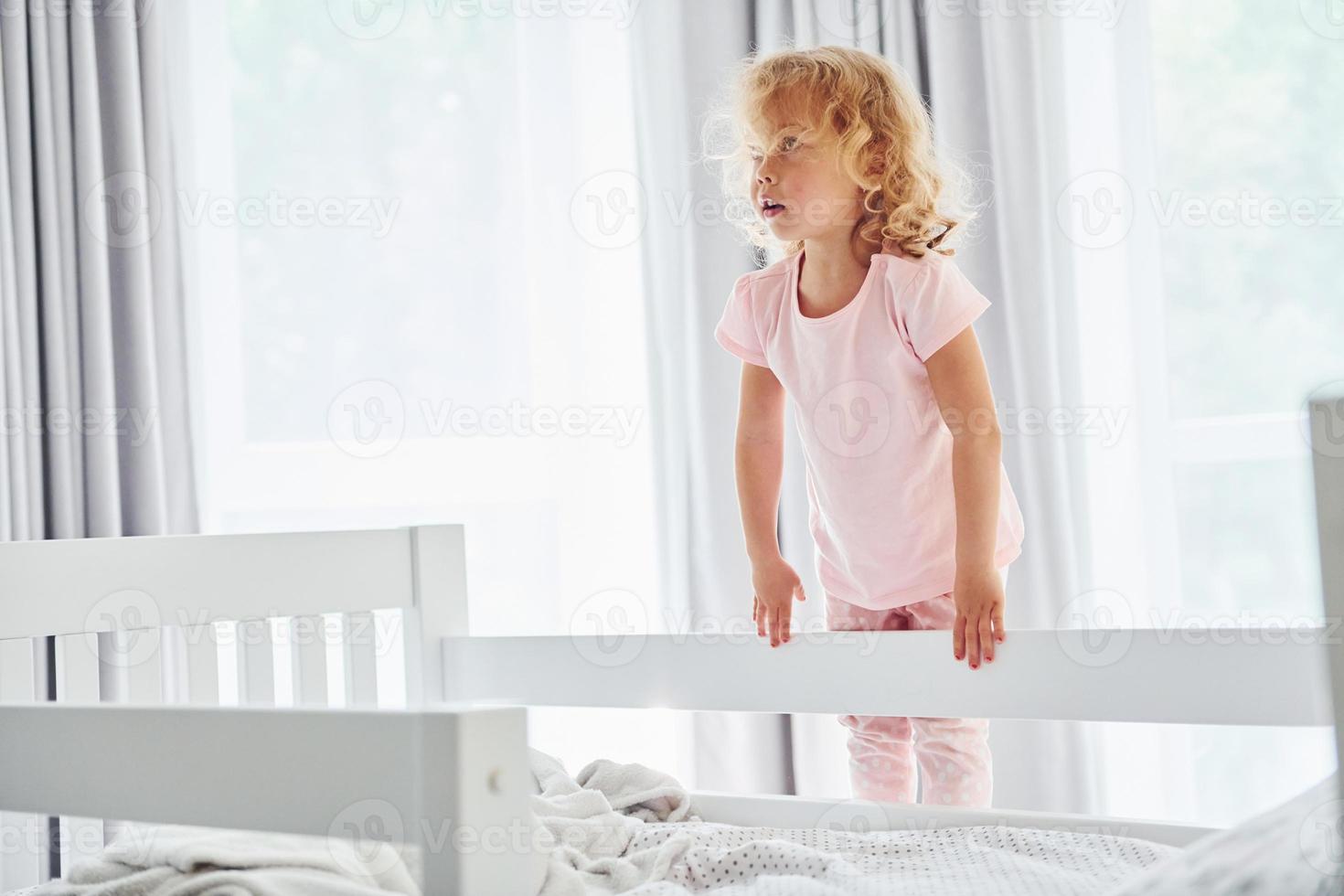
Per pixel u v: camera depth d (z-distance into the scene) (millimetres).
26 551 1075
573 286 2119
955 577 1338
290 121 2125
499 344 2135
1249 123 1884
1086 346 1889
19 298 1826
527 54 2125
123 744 730
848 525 1432
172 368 1933
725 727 1960
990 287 1821
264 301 2115
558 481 2117
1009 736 1783
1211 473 1880
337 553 1310
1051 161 1832
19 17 1840
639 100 2004
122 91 1903
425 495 2113
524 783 641
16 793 767
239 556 1228
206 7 2102
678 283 1974
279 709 680
